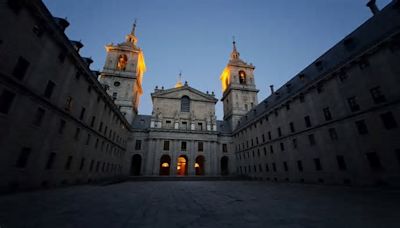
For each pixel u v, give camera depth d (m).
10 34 13.91
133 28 69.19
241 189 21.77
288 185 26.45
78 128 23.70
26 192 14.87
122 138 45.06
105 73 54.66
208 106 60.81
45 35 17.56
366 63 20.91
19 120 14.80
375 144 19.34
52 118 18.69
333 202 12.04
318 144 26.44
